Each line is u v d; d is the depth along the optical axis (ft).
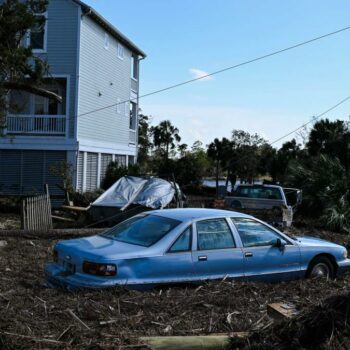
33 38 81.61
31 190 82.48
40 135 82.84
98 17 85.25
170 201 55.93
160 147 182.19
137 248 22.93
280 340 15.23
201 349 15.60
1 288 23.73
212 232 24.68
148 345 15.42
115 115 98.94
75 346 15.24
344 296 15.51
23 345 15.08
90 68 86.17
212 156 128.98
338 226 54.49
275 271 26.07
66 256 23.38
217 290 22.53
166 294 21.80
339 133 81.00
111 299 20.42
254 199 57.00
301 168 63.46
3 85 45.01
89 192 76.64
